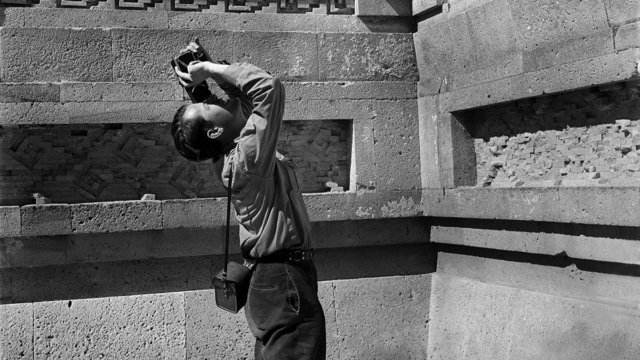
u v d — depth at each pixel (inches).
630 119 202.7
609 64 198.5
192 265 267.0
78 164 263.0
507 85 237.8
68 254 253.3
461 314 266.4
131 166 267.7
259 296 149.3
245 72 146.8
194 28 271.6
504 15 240.1
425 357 282.4
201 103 158.4
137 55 263.0
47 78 254.5
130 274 261.0
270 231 149.3
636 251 193.9
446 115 272.2
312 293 149.3
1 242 249.0
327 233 277.4
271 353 146.3
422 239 289.7
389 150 284.8
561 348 215.2
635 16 191.9
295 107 274.7
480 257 264.1
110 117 256.5
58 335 250.8
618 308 199.8
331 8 290.8
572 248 215.6
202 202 261.1
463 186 268.2
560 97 227.8
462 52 263.7
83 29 258.7
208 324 264.2
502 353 239.6
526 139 245.1
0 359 245.4
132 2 268.4
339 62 283.3
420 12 288.2
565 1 215.3
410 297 285.6
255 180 147.7
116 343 254.8
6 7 256.7
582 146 221.0
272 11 284.0
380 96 285.4
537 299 228.5
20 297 251.6
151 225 256.2
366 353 276.2
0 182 255.9
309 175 285.9
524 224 235.6
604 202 198.7
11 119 249.1
